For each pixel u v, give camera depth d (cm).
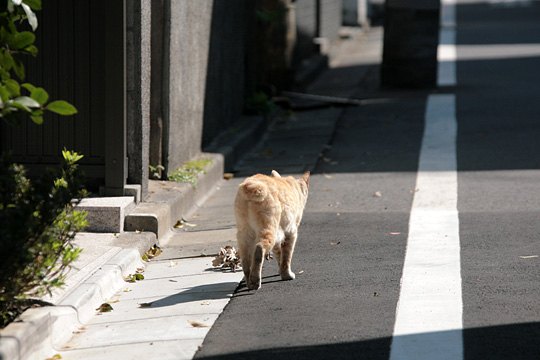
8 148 1420
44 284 905
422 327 946
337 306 1023
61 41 1401
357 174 1742
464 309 995
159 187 1508
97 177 1403
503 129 2066
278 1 2531
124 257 1184
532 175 1667
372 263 1188
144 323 1000
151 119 1544
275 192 1073
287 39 2645
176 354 905
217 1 1912
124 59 1375
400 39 2652
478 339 909
